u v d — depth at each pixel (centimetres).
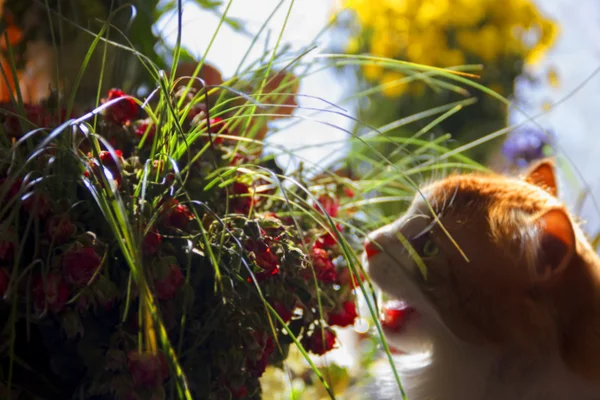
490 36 168
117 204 54
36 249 56
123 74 97
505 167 127
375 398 103
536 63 179
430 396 92
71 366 62
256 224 68
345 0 158
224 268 64
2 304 59
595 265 88
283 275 70
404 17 167
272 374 113
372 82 167
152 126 75
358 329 107
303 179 89
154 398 58
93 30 94
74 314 59
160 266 60
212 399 64
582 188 127
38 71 94
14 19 94
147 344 56
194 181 71
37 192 56
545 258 81
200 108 82
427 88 166
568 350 83
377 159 140
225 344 64
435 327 88
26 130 65
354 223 97
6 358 61
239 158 82
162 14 106
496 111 169
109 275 62
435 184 93
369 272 91
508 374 84
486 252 84
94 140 64
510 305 83
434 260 86
